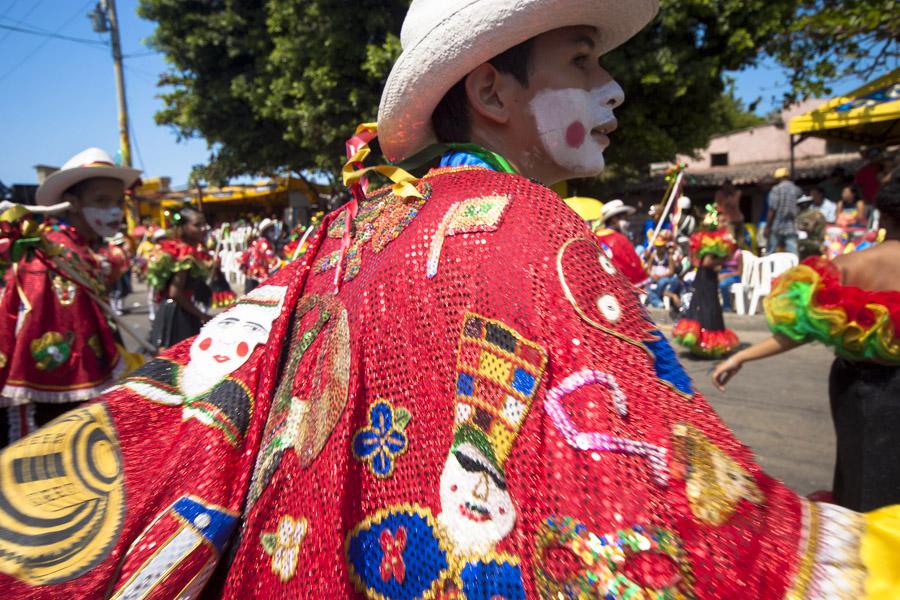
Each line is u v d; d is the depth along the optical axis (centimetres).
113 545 98
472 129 115
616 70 972
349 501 92
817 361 652
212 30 1366
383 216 108
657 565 72
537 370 82
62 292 325
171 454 106
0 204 302
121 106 1972
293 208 2100
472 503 83
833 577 72
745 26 981
